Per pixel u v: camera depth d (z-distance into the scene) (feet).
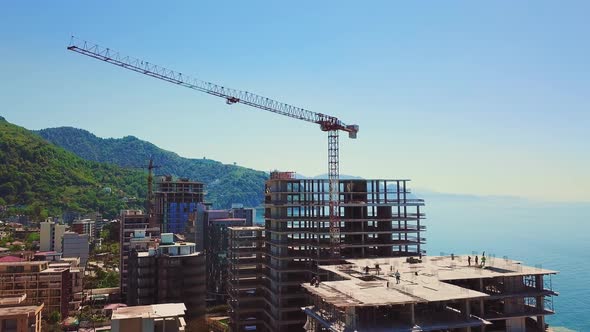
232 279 649.20
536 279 375.45
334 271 393.09
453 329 297.74
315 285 337.72
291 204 594.24
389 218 608.60
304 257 576.20
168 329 345.31
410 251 642.22
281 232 583.99
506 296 352.90
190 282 640.58
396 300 289.53
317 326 324.39
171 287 630.33
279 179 610.65
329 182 620.49
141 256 644.69
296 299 558.97
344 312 297.74
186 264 641.81
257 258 645.51
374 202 613.52
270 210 640.58
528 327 362.94
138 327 329.52
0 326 449.48
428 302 301.22
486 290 369.91
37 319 477.77
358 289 321.52
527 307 364.58
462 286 366.84
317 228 596.70
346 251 602.85
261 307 620.49
